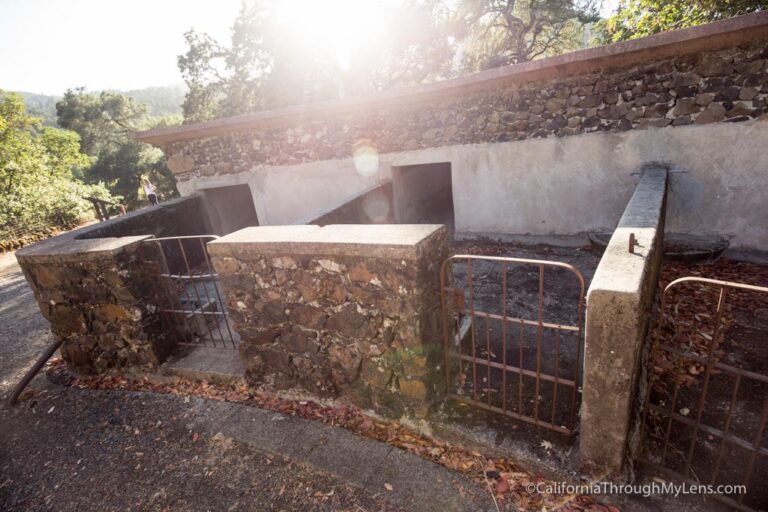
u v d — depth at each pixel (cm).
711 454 213
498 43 1692
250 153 707
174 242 667
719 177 415
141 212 624
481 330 355
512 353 315
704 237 441
